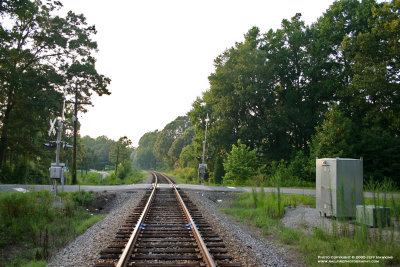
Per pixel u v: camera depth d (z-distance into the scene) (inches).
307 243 296.8
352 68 1359.5
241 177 1176.8
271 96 1668.3
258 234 362.6
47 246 298.0
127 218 417.1
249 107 1689.2
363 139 1169.4
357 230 303.0
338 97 1509.6
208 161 1911.9
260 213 488.4
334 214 406.9
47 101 1129.4
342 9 1546.5
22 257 273.1
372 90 1173.1
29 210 397.7
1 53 893.8
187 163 3299.7
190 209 494.6
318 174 454.6
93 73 1224.8
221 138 1675.7
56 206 462.9
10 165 1364.4
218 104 1673.2
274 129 1569.9
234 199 719.7
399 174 1080.8
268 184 1040.2
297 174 1256.8
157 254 248.7
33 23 1175.6
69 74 1197.7
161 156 5132.9
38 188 685.3
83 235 338.0
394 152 1109.1
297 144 1738.4
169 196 701.9
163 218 417.1
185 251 254.5
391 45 1155.9
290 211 503.5
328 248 279.4
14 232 329.7
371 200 484.7
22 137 1239.5
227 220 438.9
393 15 1112.8
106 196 678.5
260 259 248.4
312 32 1657.2
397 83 1175.6
